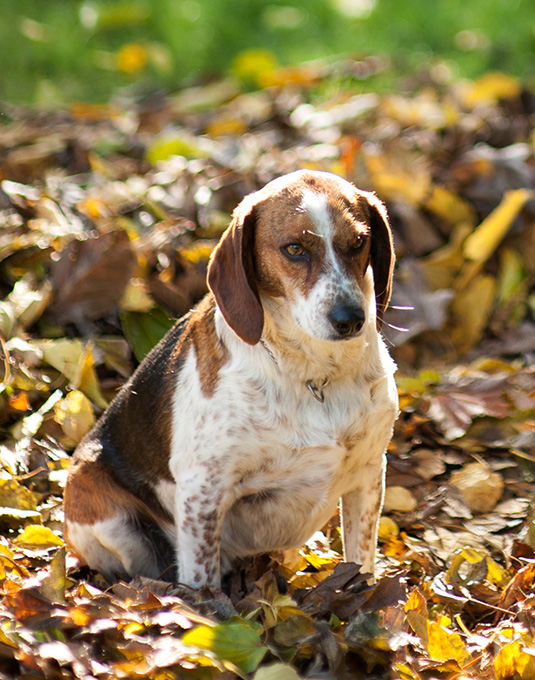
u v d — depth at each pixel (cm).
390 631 456
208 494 510
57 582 479
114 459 573
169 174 955
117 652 446
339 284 475
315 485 514
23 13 1772
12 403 673
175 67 1641
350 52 1617
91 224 827
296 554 577
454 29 1712
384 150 939
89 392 697
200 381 516
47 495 636
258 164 956
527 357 827
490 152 975
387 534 624
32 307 743
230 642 440
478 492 661
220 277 497
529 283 904
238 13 1800
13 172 983
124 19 1695
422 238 903
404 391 730
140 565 570
